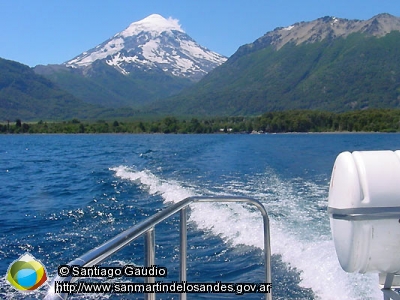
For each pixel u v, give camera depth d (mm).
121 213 14430
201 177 24047
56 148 66500
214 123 156500
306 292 6918
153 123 158375
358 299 6543
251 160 36438
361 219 3100
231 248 9281
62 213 14750
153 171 27500
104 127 159250
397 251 3156
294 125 130500
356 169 3178
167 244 9672
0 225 12961
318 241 9500
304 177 23875
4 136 146375
